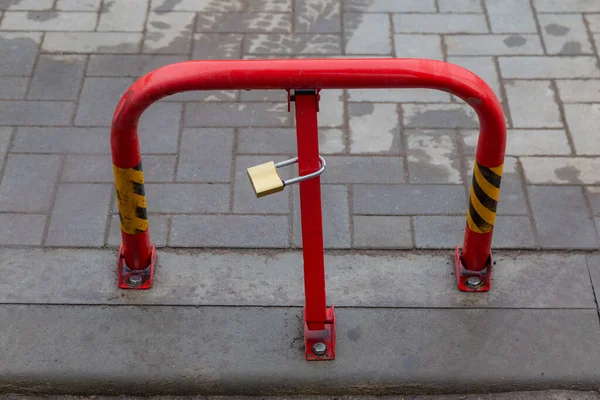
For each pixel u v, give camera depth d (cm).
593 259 385
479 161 322
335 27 504
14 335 352
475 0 517
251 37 496
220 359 346
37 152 429
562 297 369
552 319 361
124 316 361
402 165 428
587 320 361
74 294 368
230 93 463
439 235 396
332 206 407
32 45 488
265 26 504
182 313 362
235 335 354
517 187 417
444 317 362
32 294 367
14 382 339
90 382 340
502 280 376
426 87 281
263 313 362
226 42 493
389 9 516
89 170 422
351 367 343
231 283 374
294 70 272
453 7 517
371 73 274
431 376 342
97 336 353
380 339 353
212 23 505
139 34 497
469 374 342
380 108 457
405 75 275
